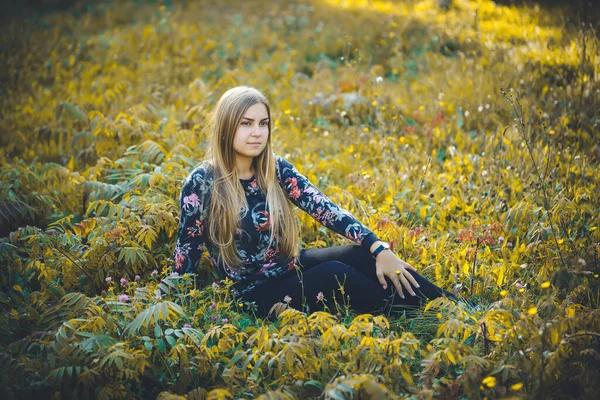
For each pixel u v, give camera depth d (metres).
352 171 4.28
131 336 2.49
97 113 4.67
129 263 3.07
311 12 8.55
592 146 4.25
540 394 2.18
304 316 2.43
